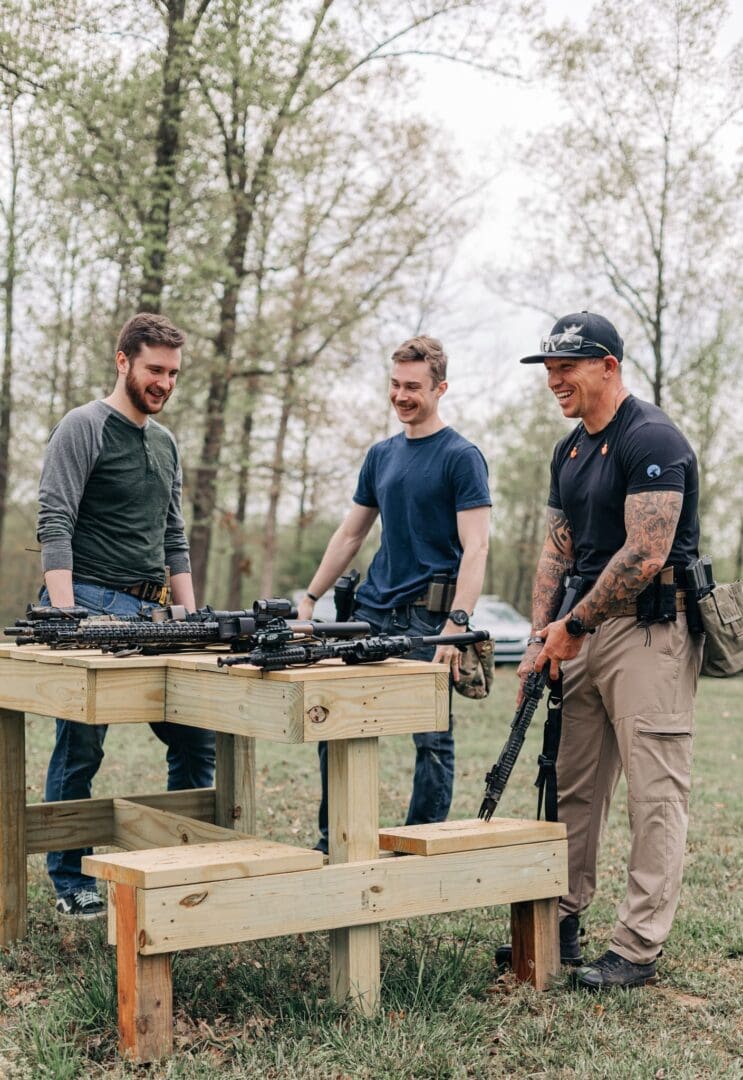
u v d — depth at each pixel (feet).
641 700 11.69
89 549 14.43
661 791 11.62
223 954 11.95
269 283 56.65
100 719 10.98
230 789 14.02
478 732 35.17
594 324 12.01
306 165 49.49
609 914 14.43
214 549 75.41
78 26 41.16
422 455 15.23
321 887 10.02
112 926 9.57
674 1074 9.21
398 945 12.46
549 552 13.20
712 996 11.21
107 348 55.01
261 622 11.55
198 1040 9.68
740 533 110.42
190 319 49.73
